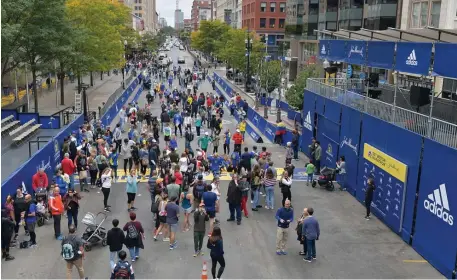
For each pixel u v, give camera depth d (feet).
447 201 43.80
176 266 43.60
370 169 60.90
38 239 48.83
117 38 178.19
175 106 112.98
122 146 84.74
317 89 85.56
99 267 43.09
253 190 58.75
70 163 61.82
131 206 57.41
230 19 444.14
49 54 112.78
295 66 235.20
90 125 89.04
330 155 76.89
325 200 64.34
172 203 46.70
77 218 54.60
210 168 71.92
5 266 42.78
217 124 97.76
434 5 97.96
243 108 128.06
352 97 70.03
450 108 65.46
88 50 147.13
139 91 181.47
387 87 86.22
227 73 260.01
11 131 94.63
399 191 52.80
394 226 53.72
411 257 47.52
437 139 47.09
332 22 187.83
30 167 57.77
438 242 45.03
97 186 66.90
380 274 43.24
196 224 45.01
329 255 47.01
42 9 104.47
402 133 53.21
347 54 74.84
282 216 45.93
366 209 59.82
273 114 139.85
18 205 47.34
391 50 58.95
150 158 70.59
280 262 45.09
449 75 46.14
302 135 93.40
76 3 150.92
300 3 225.97
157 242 49.06
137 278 41.04
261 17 322.96
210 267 43.60
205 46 364.38
